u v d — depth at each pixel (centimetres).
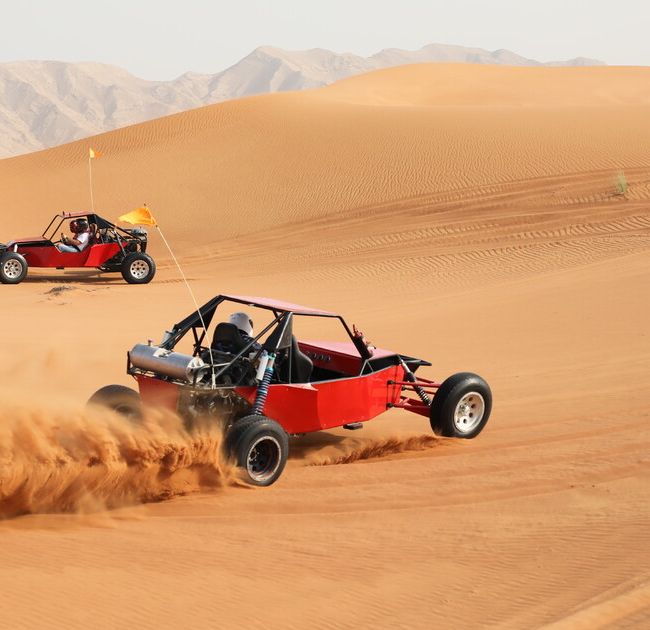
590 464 1575
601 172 7150
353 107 10681
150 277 5431
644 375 2373
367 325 3619
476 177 7469
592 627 880
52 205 8525
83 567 1029
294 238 6825
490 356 2805
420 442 1778
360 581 1020
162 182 8644
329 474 1556
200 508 1345
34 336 3300
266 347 1532
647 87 19612
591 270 4791
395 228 6669
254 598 952
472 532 1223
